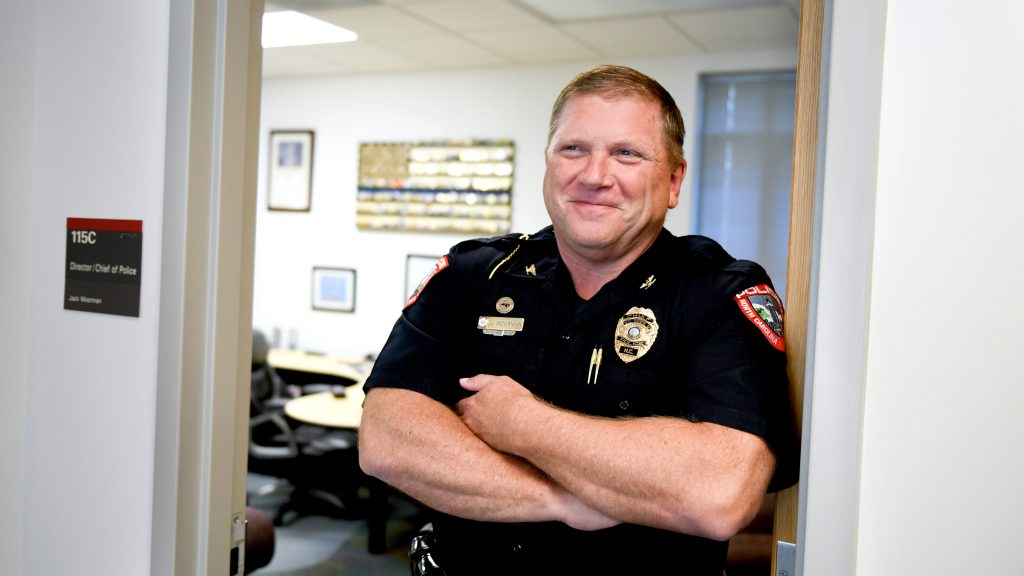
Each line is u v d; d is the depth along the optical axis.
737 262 1.23
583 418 1.10
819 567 0.93
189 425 1.33
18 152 1.49
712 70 4.66
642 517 1.04
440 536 1.29
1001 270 0.87
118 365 1.42
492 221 5.25
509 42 4.52
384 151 5.55
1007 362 0.87
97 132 1.43
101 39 1.41
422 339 1.32
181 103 1.30
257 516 2.96
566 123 1.19
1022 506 0.87
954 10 0.87
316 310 5.86
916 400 0.90
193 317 1.33
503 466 1.15
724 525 0.99
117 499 1.42
